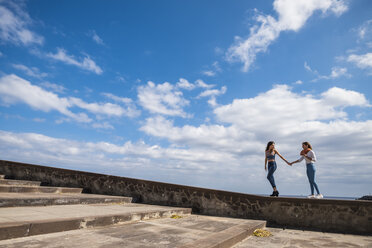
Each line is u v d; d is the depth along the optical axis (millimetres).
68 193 8633
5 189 6703
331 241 5000
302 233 5902
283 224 6848
